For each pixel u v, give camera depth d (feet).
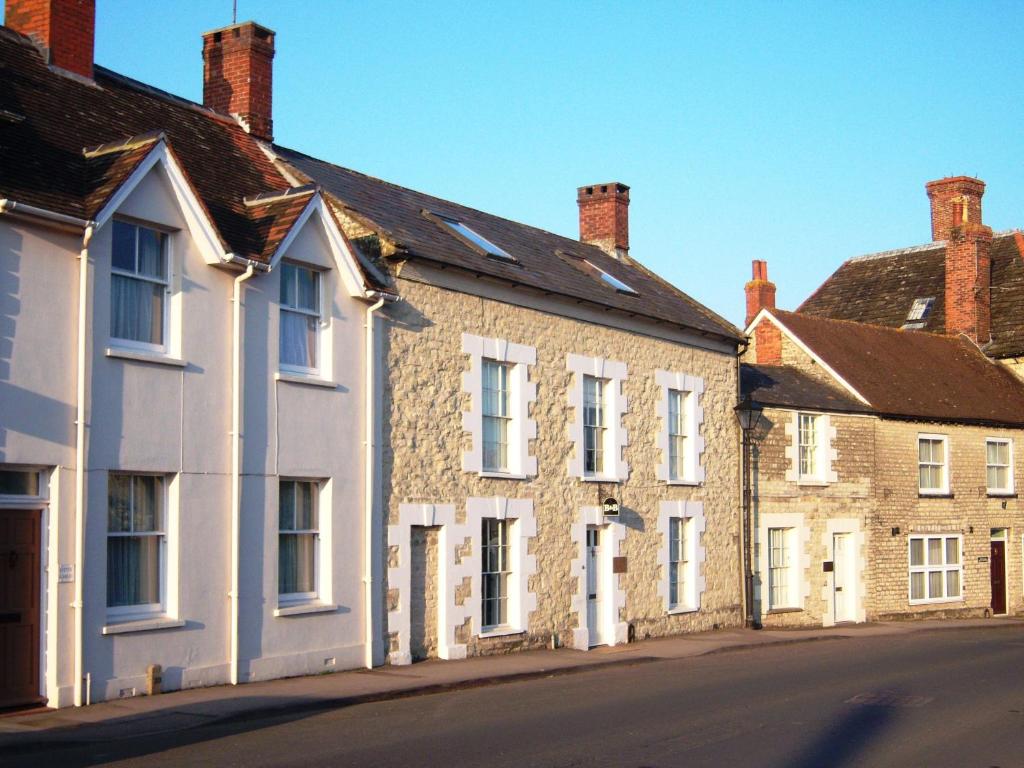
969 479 108.68
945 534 105.40
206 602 48.14
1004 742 38.01
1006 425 112.27
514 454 65.92
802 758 34.83
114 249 45.93
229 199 54.90
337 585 54.39
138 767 32.17
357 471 55.93
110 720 39.83
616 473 73.26
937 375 112.98
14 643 41.37
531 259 73.31
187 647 47.16
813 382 100.27
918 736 38.96
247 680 49.55
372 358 56.80
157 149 46.68
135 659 45.03
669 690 50.24
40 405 42.37
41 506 42.57
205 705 42.96
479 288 63.82
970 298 125.70
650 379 77.46
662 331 78.84
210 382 48.96
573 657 63.16
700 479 81.61
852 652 68.74
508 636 64.13
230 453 49.65
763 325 107.96
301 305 54.34
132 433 45.55
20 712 40.88
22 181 43.16
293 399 52.75
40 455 42.22
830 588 93.50
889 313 138.41
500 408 65.67
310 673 52.65
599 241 94.43
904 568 100.99
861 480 97.55
